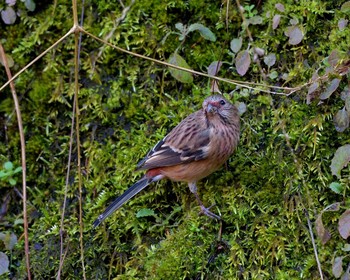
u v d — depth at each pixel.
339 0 10.23
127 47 10.86
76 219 10.45
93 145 10.77
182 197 10.02
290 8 10.30
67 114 11.06
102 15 11.08
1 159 11.14
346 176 9.27
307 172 9.52
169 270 9.42
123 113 10.80
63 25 11.20
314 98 9.56
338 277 8.71
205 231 9.59
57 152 11.03
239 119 9.77
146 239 9.95
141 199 10.08
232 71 10.46
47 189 10.98
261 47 10.33
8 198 11.06
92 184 10.56
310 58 10.13
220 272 9.41
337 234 9.05
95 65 10.99
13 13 11.12
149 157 9.80
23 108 11.22
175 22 10.86
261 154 9.85
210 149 9.46
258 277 9.22
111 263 10.03
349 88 9.23
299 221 9.28
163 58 10.78
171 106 10.59
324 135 9.60
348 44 9.81
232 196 9.63
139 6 10.91
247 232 9.45
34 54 11.27
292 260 9.19
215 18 10.70
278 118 9.88
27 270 9.86
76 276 10.14
